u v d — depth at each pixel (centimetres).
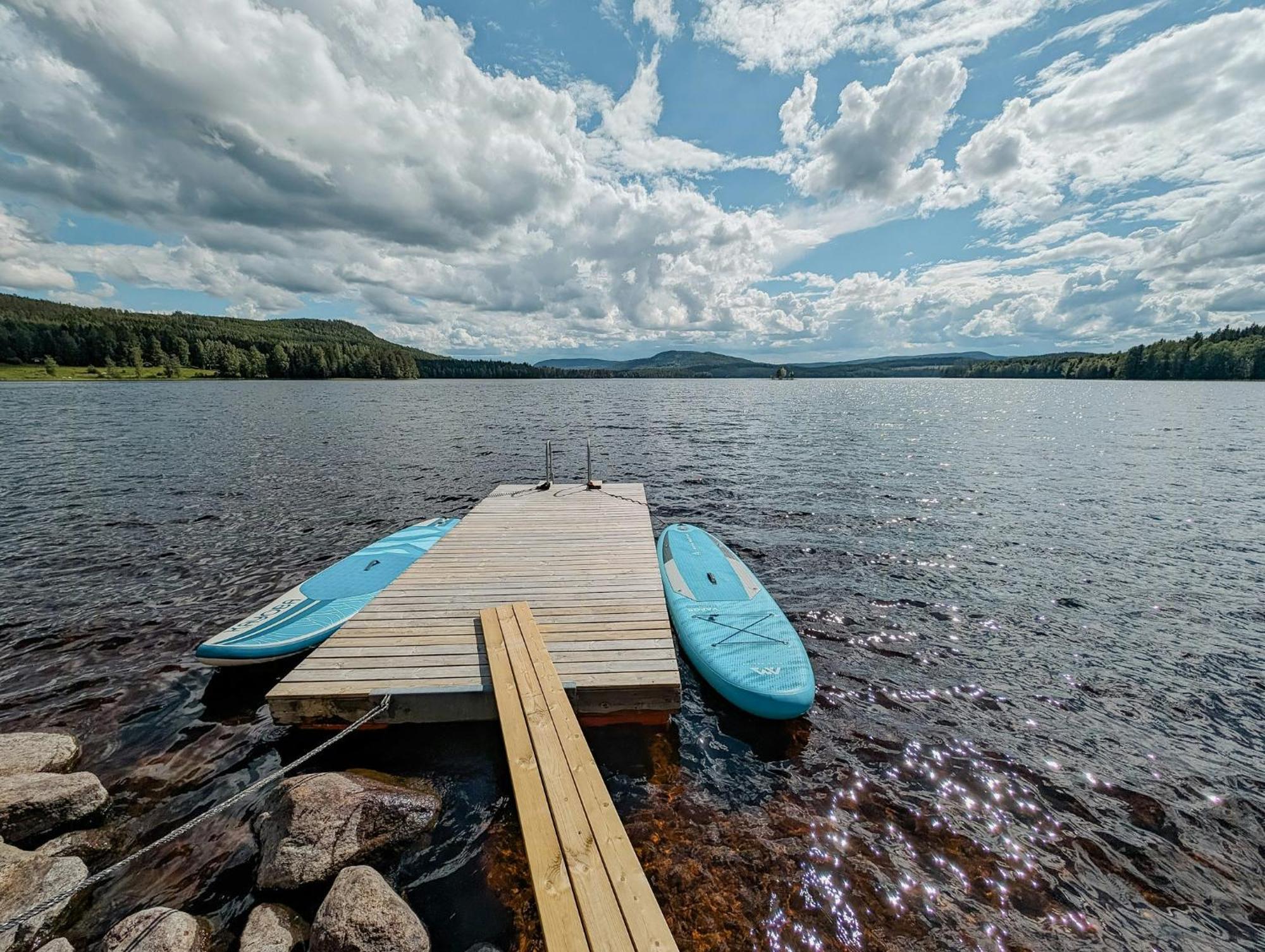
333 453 2519
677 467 2225
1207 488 1861
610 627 693
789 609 947
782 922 418
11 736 564
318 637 759
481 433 3338
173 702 679
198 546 1246
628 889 369
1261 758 607
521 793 443
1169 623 905
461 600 765
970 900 441
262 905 412
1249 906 442
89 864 457
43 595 986
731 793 540
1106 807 538
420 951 380
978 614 935
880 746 615
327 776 499
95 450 2514
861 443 2925
